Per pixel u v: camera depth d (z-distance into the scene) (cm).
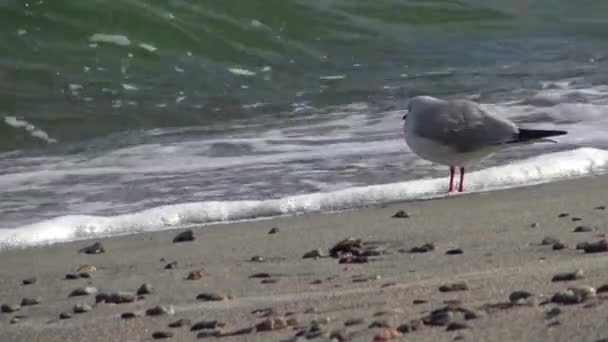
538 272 760
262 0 2419
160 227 1166
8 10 2205
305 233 1059
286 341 608
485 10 2702
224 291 816
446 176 1338
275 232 1074
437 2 2659
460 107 1263
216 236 1077
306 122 1769
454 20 2638
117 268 955
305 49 2353
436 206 1173
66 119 1878
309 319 678
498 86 2005
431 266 843
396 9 2589
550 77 2077
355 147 1534
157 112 1914
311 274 855
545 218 1047
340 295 745
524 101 1822
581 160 1366
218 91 2047
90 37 2209
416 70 2231
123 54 2189
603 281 708
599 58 2312
